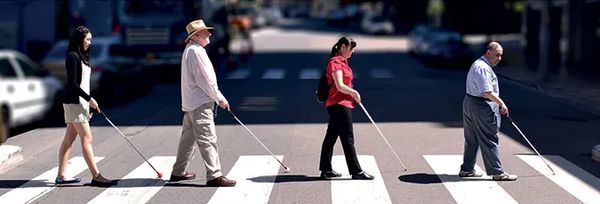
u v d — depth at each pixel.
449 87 29.55
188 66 11.41
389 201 10.79
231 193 11.35
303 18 150.12
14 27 36.00
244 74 36.66
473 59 41.41
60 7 37.47
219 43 41.38
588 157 14.67
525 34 45.97
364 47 60.22
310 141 16.59
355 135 17.42
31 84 18.66
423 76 35.25
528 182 12.11
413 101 24.69
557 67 37.75
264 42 67.62
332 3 198.12
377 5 115.19
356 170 12.21
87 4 37.75
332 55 11.98
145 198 11.09
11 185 12.13
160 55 34.00
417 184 11.93
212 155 11.74
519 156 14.62
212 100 11.64
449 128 18.47
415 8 89.75
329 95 11.98
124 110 23.05
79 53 11.62
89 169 12.72
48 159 14.71
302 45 62.88
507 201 10.79
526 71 34.97
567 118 20.38
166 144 16.39
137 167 13.63
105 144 16.44
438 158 14.35
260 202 10.77
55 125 20.03
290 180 12.30
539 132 17.92
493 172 12.18
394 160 14.16
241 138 17.03
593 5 38.69
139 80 27.47
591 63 39.00
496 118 11.98
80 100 11.66
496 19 64.06
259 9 116.12
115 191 11.59
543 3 30.05
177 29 34.16
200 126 11.59
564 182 12.14
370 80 33.12
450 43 41.47
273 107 23.19
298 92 27.83
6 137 17.27
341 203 10.68
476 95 11.89
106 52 24.94
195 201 10.88
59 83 20.69
